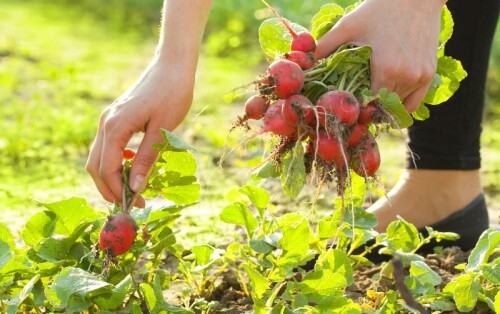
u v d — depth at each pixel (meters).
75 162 4.82
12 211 3.77
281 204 3.86
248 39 8.66
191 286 2.73
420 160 3.13
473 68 3.03
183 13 2.35
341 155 2.17
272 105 2.18
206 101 6.30
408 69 2.25
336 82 2.27
